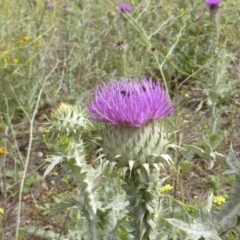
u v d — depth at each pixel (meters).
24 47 0.40
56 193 0.29
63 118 0.18
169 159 0.16
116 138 0.16
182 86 0.40
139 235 0.16
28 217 0.28
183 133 0.32
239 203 0.17
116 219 0.19
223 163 0.18
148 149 0.15
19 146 0.35
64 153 0.18
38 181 0.31
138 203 0.16
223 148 0.32
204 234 0.17
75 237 0.22
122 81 0.17
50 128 0.19
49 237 0.24
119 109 0.15
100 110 0.16
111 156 0.16
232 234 0.23
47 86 0.38
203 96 0.38
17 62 0.40
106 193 0.23
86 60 0.40
